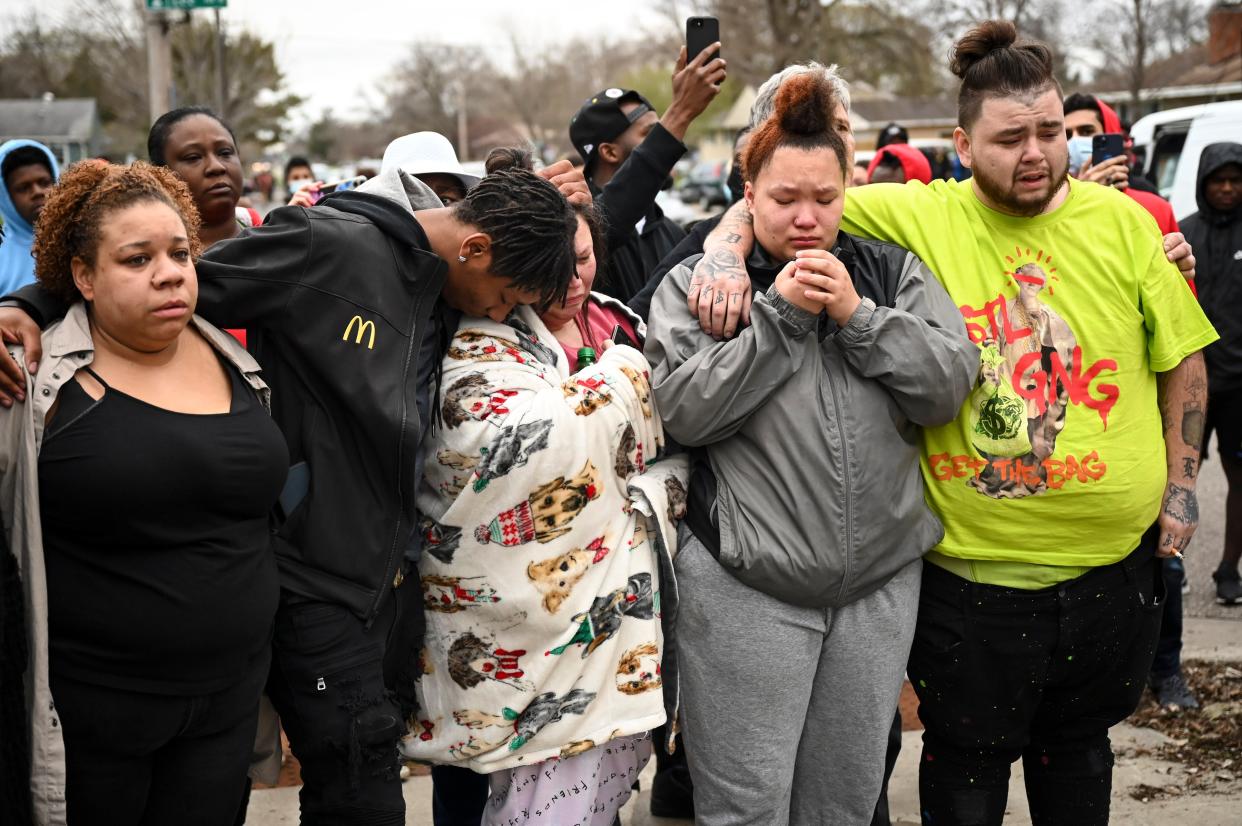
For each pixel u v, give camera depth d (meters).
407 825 3.54
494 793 2.68
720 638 2.64
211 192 3.76
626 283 3.92
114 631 2.15
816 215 2.61
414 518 2.47
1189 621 5.37
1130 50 27.59
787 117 2.60
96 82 39.94
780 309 2.52
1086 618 2.70
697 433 2.57
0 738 2.10
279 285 2.37
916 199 2.85
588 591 2.56
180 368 2.29
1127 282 2.68
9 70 42.50
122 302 2.14
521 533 2.51
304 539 2.41
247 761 2.38
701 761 2.70
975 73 2.68
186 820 2.31
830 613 2.66
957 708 2.78
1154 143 12.05
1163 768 3.85
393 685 2.59
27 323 2.19
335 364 2.39
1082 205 2.74
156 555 2.18
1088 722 2.86
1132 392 2.70
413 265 2.49
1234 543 5.54
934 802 2.88
